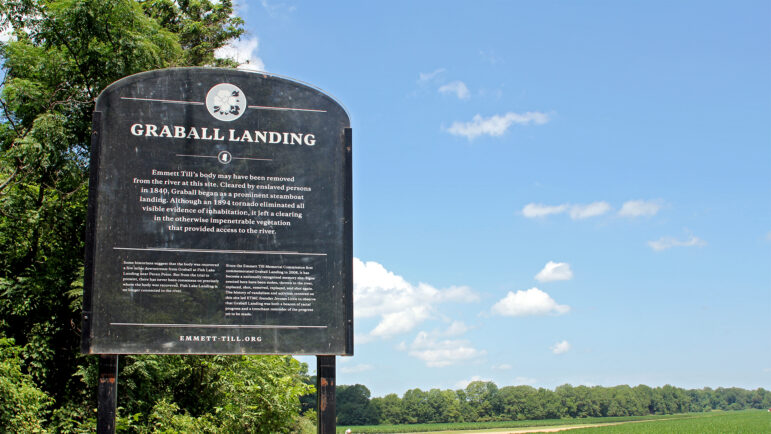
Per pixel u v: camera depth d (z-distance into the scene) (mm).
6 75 16969
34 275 15828
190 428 15305
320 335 8914
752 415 122938
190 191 8953
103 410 8234
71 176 16234
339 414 135250
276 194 9195
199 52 25922
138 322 8445
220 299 8750
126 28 17484
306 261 9078
